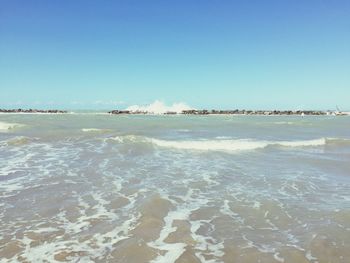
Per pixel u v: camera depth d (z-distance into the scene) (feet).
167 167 45.70
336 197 32.50
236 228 24.47
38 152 55.83
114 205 29.22
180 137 76.28
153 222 25.08
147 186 35.63
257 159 52.80
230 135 83.30
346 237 22.74
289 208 29.07
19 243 21.53
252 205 29.81
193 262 19.27
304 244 21.63
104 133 81.61
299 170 44.78
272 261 19.44
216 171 43.55
